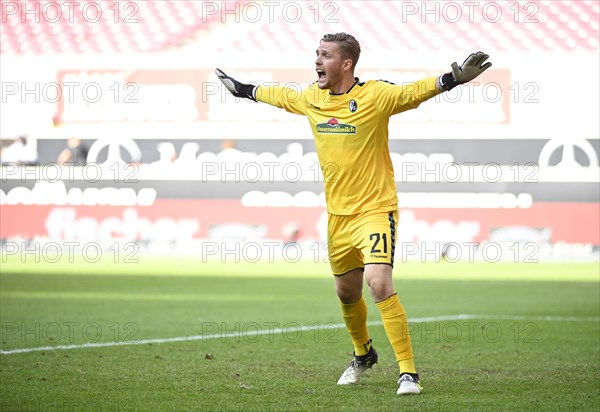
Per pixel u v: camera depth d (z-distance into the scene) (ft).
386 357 82.94
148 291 152.76
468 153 245.45
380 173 64.64
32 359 79.10
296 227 242.78
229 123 255.91
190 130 257.14
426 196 241.14
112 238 248.73
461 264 228.22
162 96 260.83
